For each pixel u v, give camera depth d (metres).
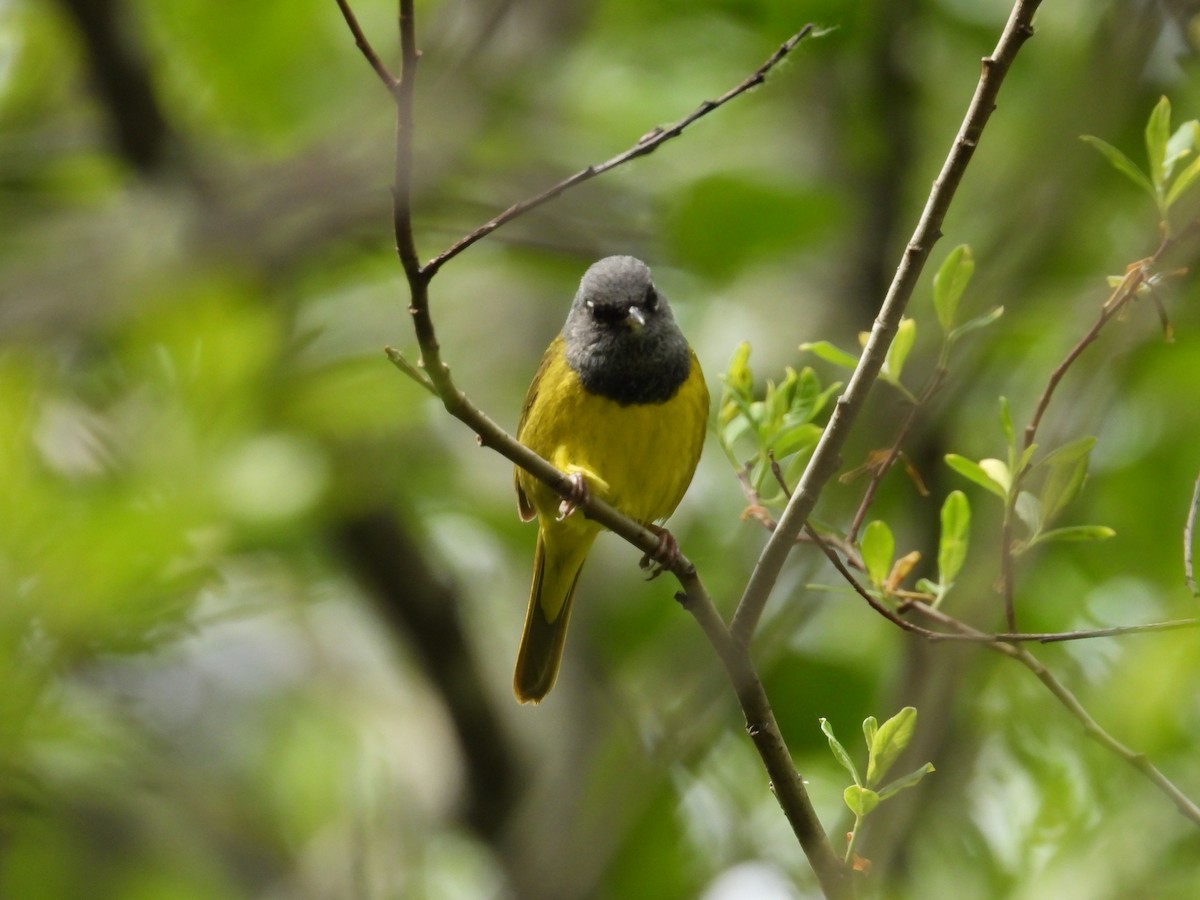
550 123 15.65
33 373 8.97
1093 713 11.48
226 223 13.91
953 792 10.34
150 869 14.09
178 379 9.02
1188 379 13.60
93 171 15.54
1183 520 13.60
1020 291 11.78
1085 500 13.34
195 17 15.39
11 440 7.86
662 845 12.66
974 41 14.61
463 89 15.04
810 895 11.48
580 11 15.73
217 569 8.41
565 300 18.16
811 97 15.28
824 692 12.90
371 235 14.93
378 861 12.64
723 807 12.88
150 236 13.84
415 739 16.67
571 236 15.11
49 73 15.80
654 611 14.49
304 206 14.27
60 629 7.46
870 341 6.58
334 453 11.52
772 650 10.74
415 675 16.48
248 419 9.39
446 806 15.94
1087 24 13.64
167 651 8.72
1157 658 11.05
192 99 15.88
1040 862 10.46
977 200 14.38
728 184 13.80
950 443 11.52
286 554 11.41
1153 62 12.34
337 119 15.48
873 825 8.61
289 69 15.92
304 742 16.45
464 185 15.16
